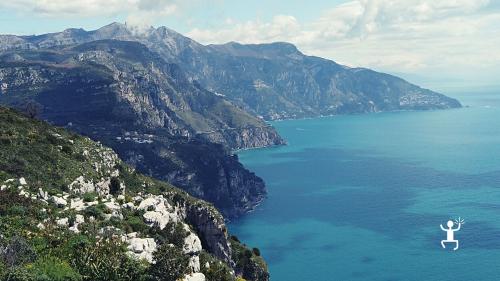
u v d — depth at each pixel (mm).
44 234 110062
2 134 164500
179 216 167875
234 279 143500
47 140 174125
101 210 131375
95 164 178750
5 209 116562
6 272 93562
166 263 105688
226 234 184125
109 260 104188
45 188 140125
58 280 96625
